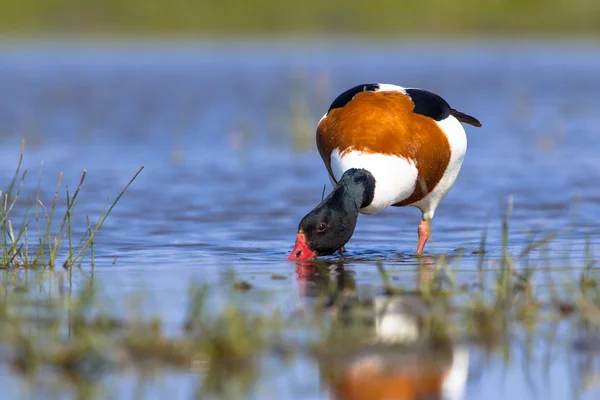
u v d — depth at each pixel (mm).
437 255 11125
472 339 7621
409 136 10914
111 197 14992
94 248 11617
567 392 6629
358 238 12367
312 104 27172
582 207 14094
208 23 44375
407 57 40625
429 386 6719
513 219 13359
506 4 45781
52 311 8391
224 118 24422
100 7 43469
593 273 9773
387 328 7855
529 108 26250
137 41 43656
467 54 41906
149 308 8445
